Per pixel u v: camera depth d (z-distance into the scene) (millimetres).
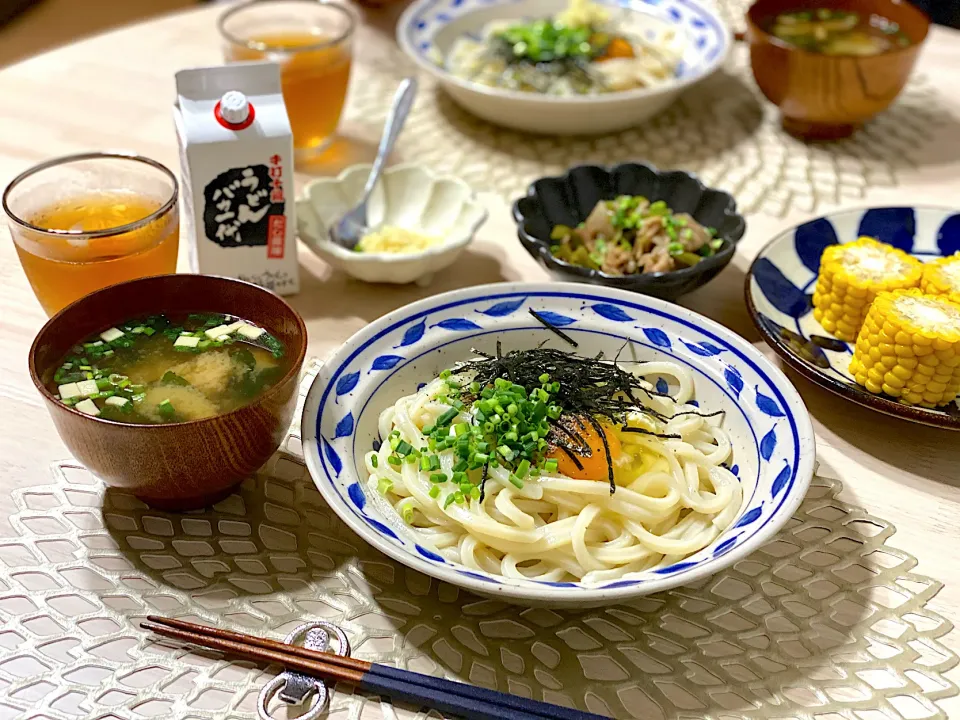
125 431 298
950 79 685
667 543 323
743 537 296
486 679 291
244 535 338
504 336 396
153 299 366
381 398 371
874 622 312
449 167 573
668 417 372
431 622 308
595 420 337
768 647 303
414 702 278
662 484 343
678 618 312
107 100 616
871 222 486
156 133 583
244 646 289
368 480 342
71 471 362
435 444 339
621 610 315
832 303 434
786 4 668
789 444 333
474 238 513
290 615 308
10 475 358
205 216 428
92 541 332
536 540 319
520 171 571
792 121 607
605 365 368
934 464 380
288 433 384
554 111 567
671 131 619
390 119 526
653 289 429
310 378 411
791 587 324
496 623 309
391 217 514
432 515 333
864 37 642
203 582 318
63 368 339
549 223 496
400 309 389
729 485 341
